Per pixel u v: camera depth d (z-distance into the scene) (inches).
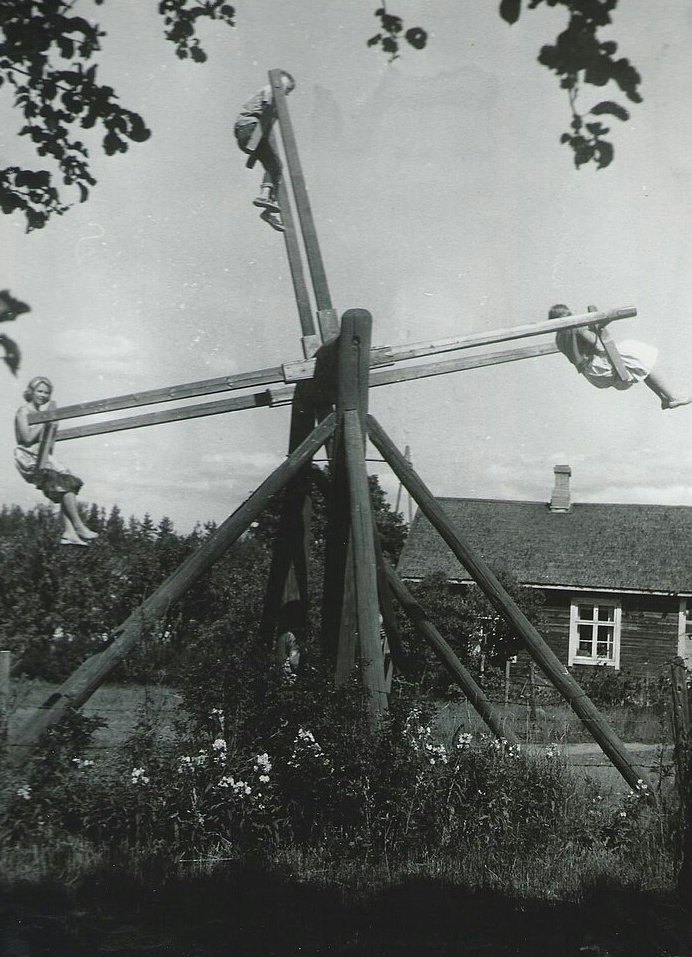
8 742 223.0
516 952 165.0
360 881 198.8
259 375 312.5
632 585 815.1
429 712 254.1
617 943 170.9
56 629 436.5
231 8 183.9
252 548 503.8
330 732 231.5
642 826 231.3
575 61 144.1
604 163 149.7
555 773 246.8
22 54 160.1
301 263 319.9
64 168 168.6
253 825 214.7
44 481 302.2
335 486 303.0
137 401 304.5
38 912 174.9
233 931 169.8
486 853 218.4
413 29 171.8
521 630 294.8
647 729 391.5
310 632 314.2
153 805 210.7
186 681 241.6
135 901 182.2
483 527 884.6
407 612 310.3
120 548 476.4
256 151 309.3
